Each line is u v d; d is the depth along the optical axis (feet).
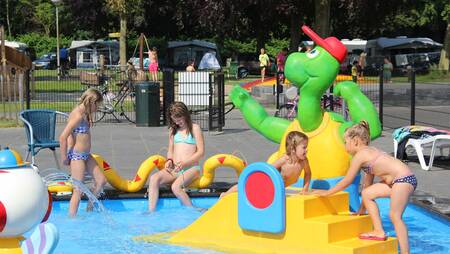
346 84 26.43
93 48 198.70
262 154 43.45
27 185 15.06
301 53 25.41
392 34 213.87
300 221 20.38
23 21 253.44
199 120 63.10
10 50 90.17
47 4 244.22
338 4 140.97
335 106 55.72
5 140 51.08
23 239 15.76
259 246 21.18
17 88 76.18
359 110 25.84
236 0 124.98
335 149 24.80
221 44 218.18
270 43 222.89
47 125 35.73
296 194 21.70
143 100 61.11
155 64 100.68
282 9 126.52
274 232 20.74
